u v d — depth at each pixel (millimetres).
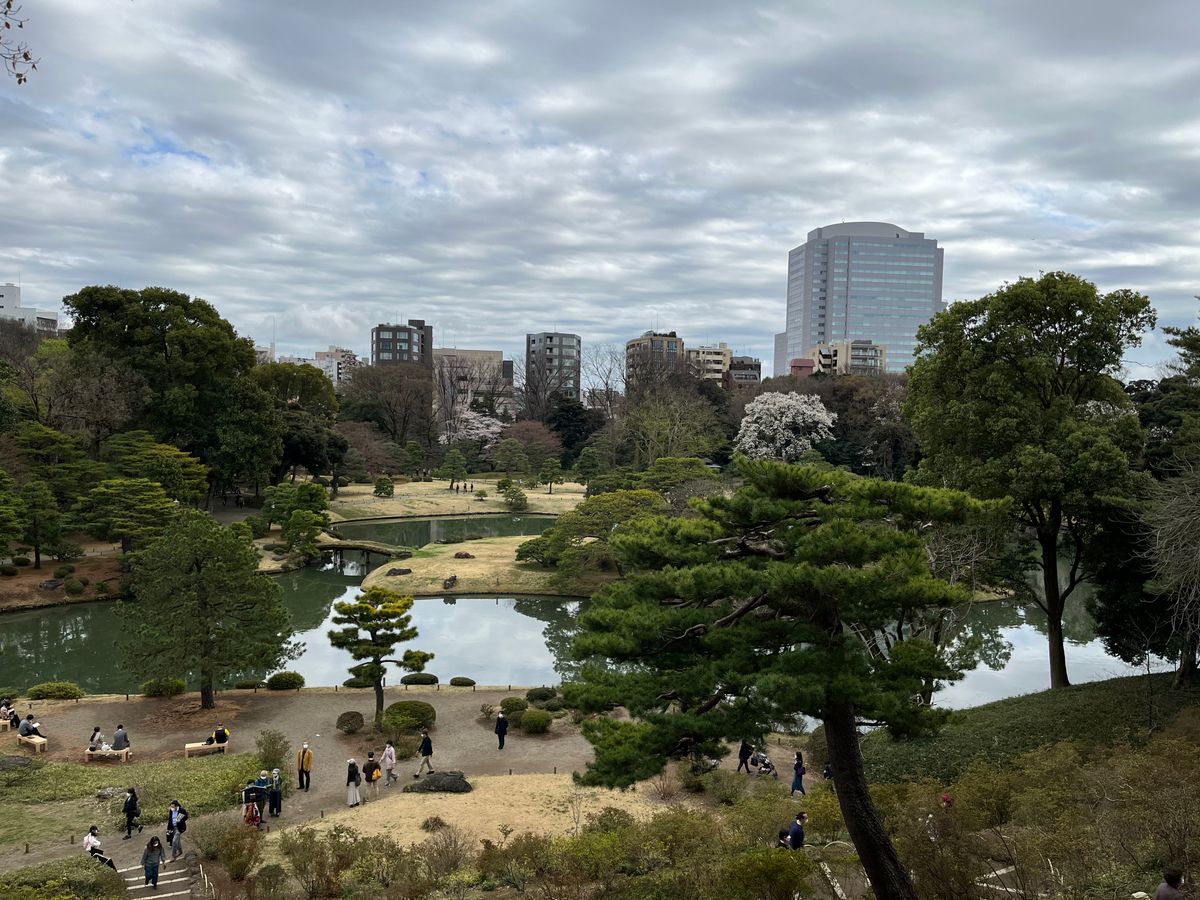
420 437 112188
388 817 20266
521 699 29672
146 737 26766
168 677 28594
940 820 13562
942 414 25562
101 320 60438
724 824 18047
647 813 20562
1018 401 24266
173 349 61688
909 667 11734
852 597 10984
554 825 19734
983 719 24141
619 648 12008
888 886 11180
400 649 39500
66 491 50438
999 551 25703
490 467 112938
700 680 11633
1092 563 25781
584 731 12805
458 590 49500
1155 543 19906
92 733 26906
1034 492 23016
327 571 56906
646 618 12148
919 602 11305
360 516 78125
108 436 58938
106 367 56812
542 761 25281
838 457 80750
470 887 15305
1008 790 16781
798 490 12555
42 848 18266
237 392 64438
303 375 88688
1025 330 24562
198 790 21641
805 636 11672
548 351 173875
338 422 98812
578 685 13203
